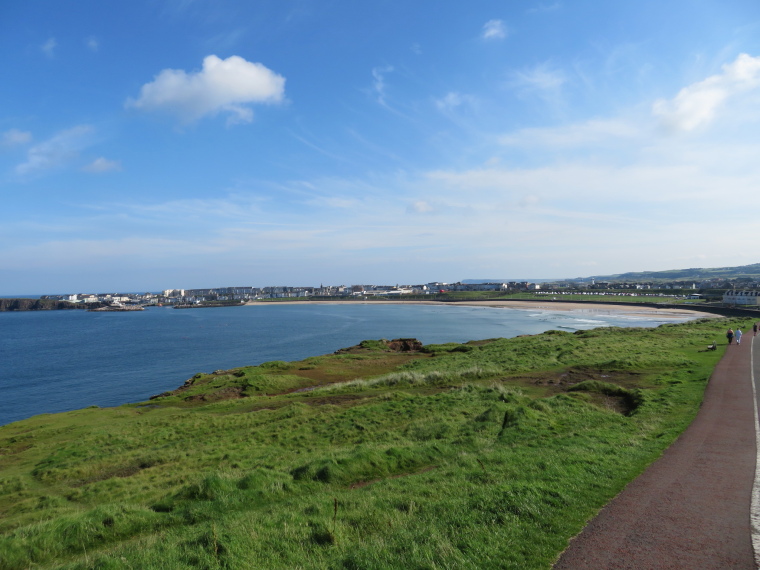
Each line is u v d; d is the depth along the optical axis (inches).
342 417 1102.4
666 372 1355.8
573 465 545.6
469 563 324.2
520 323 6003.9
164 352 4072.3
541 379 1402.6
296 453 858.8
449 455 721.6
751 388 1033.5
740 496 437.4
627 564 315.0
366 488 551.5
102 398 2407.7
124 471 904.3
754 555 323.3
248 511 519.5
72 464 971.3
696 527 371.6
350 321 7386.8
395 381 1603.1
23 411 2182.6
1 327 7613.2
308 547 385.4
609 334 2618.1
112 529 512.4
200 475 761.0
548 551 338.3
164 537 465.4
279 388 1910.7
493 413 936.9
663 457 578.2
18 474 951.6
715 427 730.8
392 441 863.1
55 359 3818.9
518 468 554.3
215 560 362.3
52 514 661.3
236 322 7765.8
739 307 6284.5
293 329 6112.2
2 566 454.3
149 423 1343.5
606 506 419.8
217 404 1583.4
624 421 850.1
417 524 406.9
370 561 338.6
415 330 5423.2
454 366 1897.1
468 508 426.6
